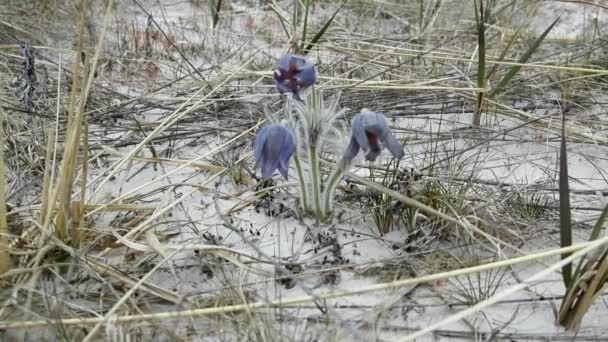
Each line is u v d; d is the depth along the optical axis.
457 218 1.21
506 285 1.16
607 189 1.31
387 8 2.06
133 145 1.41
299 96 1.18
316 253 1.20
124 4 2.02
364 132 1.14
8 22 1.74
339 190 1.29
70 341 1.07
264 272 1.17
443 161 1.34
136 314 1.11
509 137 1.43
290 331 1.10
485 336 1.10
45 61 1.63
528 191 1.29
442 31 1.84
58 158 1.35
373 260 1.19
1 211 1.14
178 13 2.06
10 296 1.11
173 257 1.19
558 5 2.11
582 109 1.50
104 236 1.21
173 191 1.29
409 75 1.58
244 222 1.25
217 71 1.63
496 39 1.76
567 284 1.10
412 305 1.13
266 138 1.16
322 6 2.07
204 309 1.09
